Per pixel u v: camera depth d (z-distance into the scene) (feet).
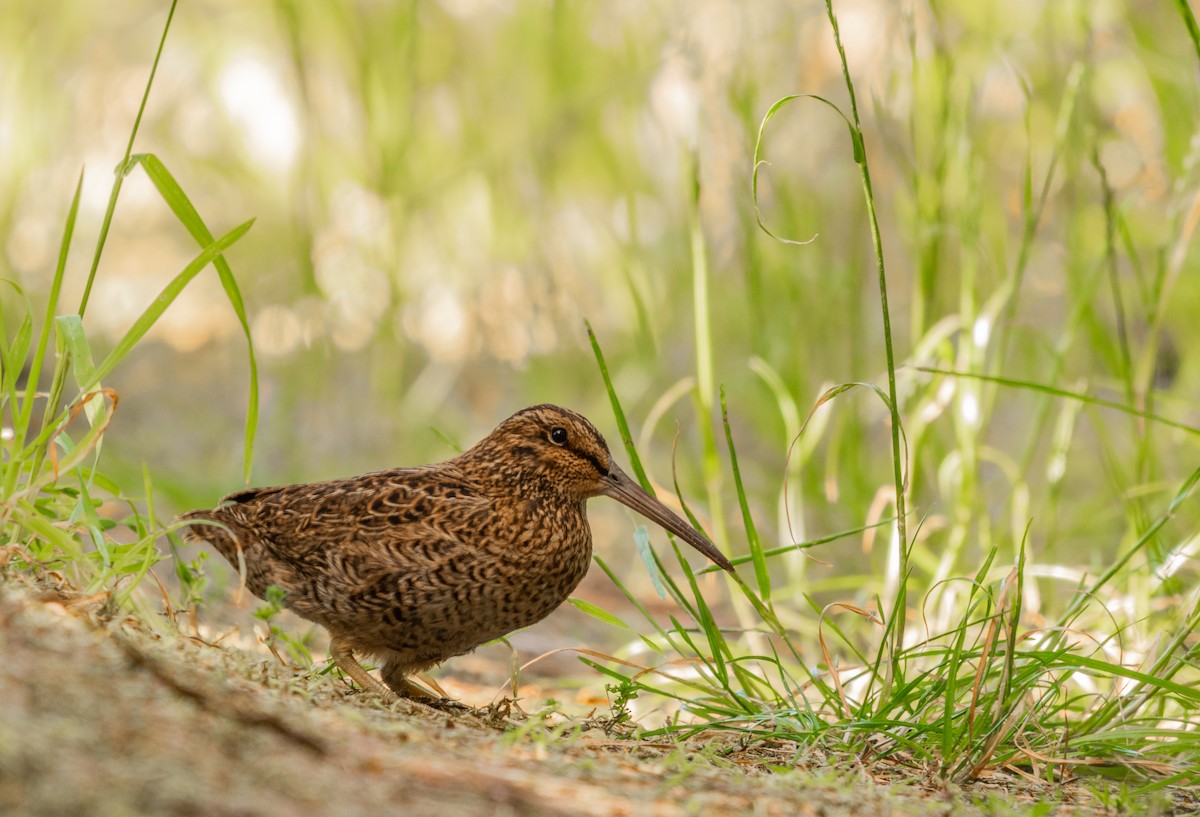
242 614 32.01
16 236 57.36
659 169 54.80
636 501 26.61
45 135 57.93
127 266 62.34
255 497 26.76
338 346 54.08
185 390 56.59
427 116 55.88
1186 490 25.91
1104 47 48.14
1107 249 32.60
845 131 52.34
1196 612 24.95
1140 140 46.93
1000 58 40.65
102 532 23.13
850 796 19.24
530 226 55.21
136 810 12.61
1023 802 20.68
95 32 60.54
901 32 45.80
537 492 26.43
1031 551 33.88
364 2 55.88
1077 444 47.14
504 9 57.00
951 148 37.19
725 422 24.93
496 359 55.62
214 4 61.31
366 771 15.10
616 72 55.52
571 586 27.02
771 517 44.11
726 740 23.43
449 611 25.48
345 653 25.41
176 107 60.39
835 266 46.21
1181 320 45.34
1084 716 26.68
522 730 19.62
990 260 35.58
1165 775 23.27
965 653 23.66
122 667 16.11
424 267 56.39
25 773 12.75
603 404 52.01
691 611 25.05
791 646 25.08
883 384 42.52
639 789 17.52
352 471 49.19
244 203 58.18
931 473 39.37
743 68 45.96
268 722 15.44
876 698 27.07
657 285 54.13
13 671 14.94
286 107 58.34
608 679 31.19
